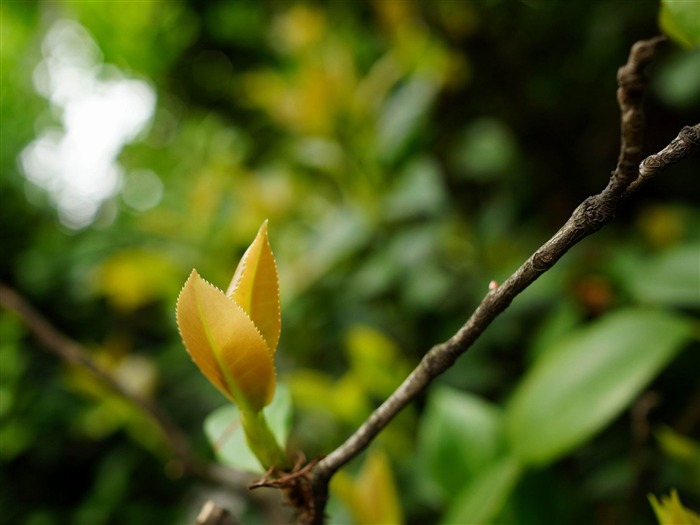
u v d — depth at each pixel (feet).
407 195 1.73
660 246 1.51
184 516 1.72
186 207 2.26
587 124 2.05
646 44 0.49
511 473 0.89
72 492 2.23
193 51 3.18
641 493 0.95
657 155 0.48
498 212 1.93
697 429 1.19
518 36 2.11
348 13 2.45
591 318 1.30
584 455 1.31
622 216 1.93
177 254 1.98
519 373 1.66
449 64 2.07
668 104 1.59
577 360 0.93
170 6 3.05
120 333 2.43
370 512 0.92
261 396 0.60
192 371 2.05
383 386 1.43
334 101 1.92
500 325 1.64
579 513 1.03
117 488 1.96
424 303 1.73
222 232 2.04
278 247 2.00
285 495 0.61
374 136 1.87
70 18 3.23
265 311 0.59
